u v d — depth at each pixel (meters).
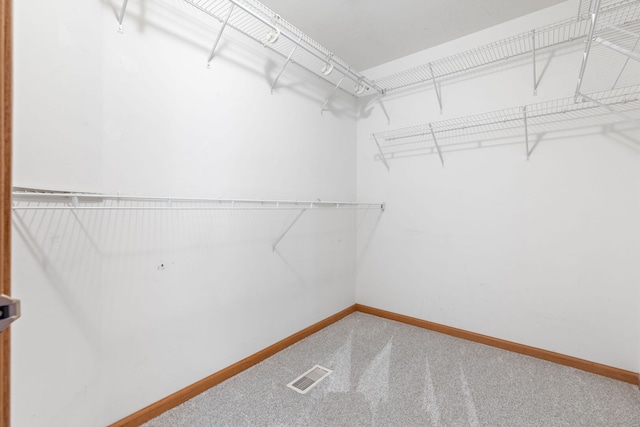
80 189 1.24
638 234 1.76
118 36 1.34
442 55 2.48
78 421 1.25
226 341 1.85
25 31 1.08
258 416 1.50
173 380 1.58
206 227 1.73
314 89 2.53
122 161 1.37
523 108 1.99
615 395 1.66
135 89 1.41
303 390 1.71
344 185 2.92
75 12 1.21
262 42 1.94
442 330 2.51
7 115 0.42
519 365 1.99
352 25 2.21
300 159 2.40
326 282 2.71
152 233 1.49
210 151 1.74
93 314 1.29
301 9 2.01
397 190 2.81
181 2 1.58
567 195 1.98
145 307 1.47
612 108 1.83
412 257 2.72
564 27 1.96
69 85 1.20
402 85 2.73
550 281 2.05
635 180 1.77
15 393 1.08
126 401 1.40
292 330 2.34
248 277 1.99
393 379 1.83
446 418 1.49
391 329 2.61
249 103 1.97
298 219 2.39
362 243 3.06
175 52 1.56
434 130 2.56
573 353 1.97
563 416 1.50
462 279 2.43
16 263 1.09
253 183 2.01
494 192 2.27
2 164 0.41
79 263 1.25
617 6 1.58
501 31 2.20
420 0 1.94
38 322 1.14
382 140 2.90
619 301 1.82
